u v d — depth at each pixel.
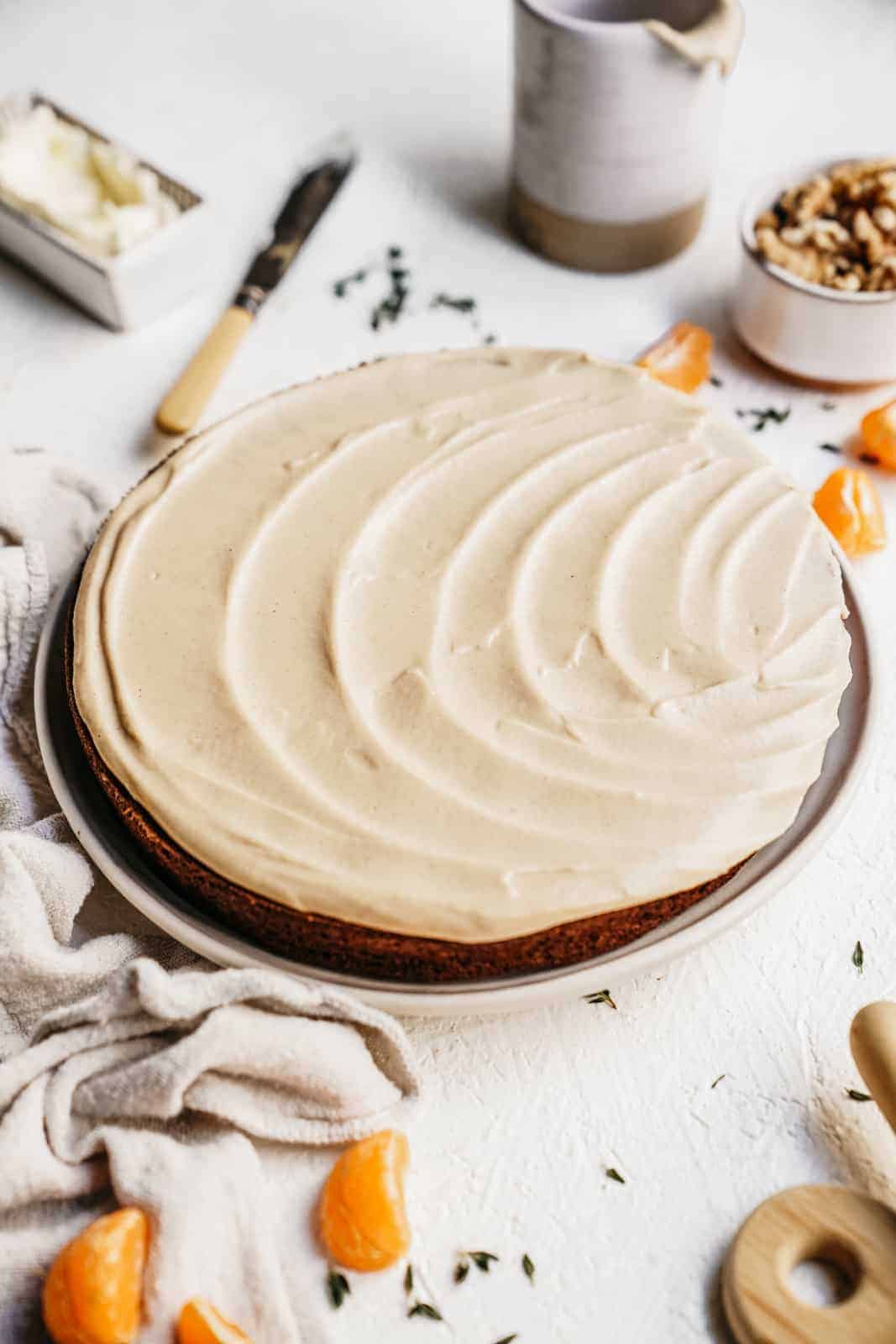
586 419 0.64
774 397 0.74
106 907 0.59
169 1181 0.51
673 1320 0.51
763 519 0.61
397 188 0.83
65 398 0.74
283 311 0.78
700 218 0.79
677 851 0.53
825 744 0.57
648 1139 0.54
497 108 0.86
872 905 0.59
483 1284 0.52
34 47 0.89
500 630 0.57
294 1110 0.54
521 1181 0.54
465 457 0.62
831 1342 0.49
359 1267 0.52
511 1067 0.56
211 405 0.74
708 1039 0.56
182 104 0.86
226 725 0.56
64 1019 0.54
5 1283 0.51
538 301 0.78
